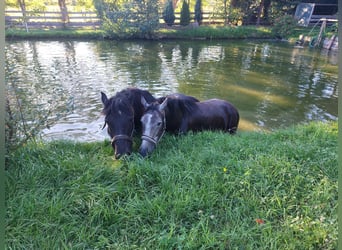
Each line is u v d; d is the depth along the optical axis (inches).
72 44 634.8
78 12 772.0
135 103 164.6
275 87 383.2
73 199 110.3
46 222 100.8
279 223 106.3
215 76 424.5
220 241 95.8
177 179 126.9
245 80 411.2
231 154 149.6
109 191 115.9
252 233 99.4
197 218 107.4
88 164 134.0
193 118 185.3
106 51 579.8
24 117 162.6
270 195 118.6
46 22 738.8
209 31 772.0
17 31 658.8
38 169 126.3
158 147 159.5
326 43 674.8
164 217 105.7
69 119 255.3
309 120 277.7
